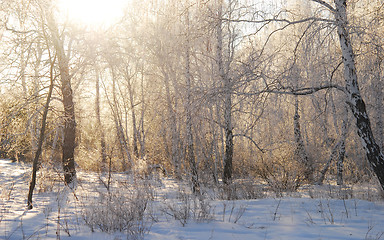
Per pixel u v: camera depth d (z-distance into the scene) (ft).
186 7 27.30
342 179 43.70
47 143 56.65
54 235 15.48
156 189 33.47
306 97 39.47
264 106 23.07
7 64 37.73
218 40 32.96
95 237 15.21
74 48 39.50
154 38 47.19
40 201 26.20
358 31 20.31
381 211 19.36
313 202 22.57
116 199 19.21
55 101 50.24
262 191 33.42
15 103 37.14
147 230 16.12
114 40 47.50
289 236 14.40
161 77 51.03
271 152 38.86
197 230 15.78
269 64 22.16
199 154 54.54
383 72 26.68
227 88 22.22
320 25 20.70
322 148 46.62
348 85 22.98
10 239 14.61
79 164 61.82
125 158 53.88
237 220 17.78
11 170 49.44
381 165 22.13
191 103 23.91
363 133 22.68
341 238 13.89
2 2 32.04
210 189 38.24
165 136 56.95
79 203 24.84
